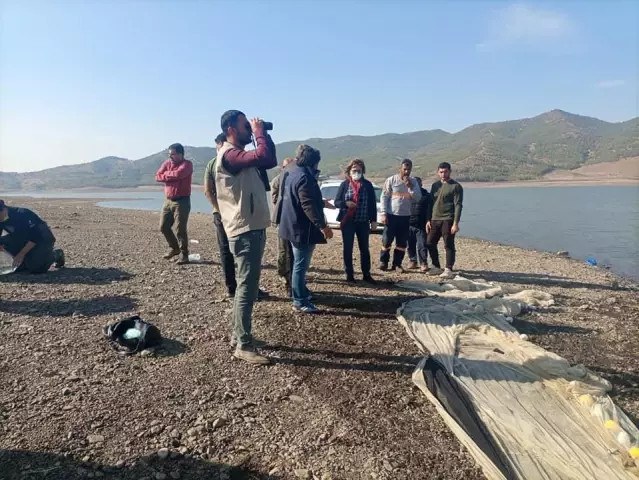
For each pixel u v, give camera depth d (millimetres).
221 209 4758
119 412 3846
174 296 7230
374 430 3814
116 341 5156
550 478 3334
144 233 16078
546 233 21125
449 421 3926
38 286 7430
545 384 4664
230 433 3670
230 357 4984
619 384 4895
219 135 6613
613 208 35219
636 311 7586
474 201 46188
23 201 43969
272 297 7391
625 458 3564
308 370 4801
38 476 3051
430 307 7016
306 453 3486
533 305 7633
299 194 6137
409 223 10078
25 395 4020
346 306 7059
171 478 3131
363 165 8375
